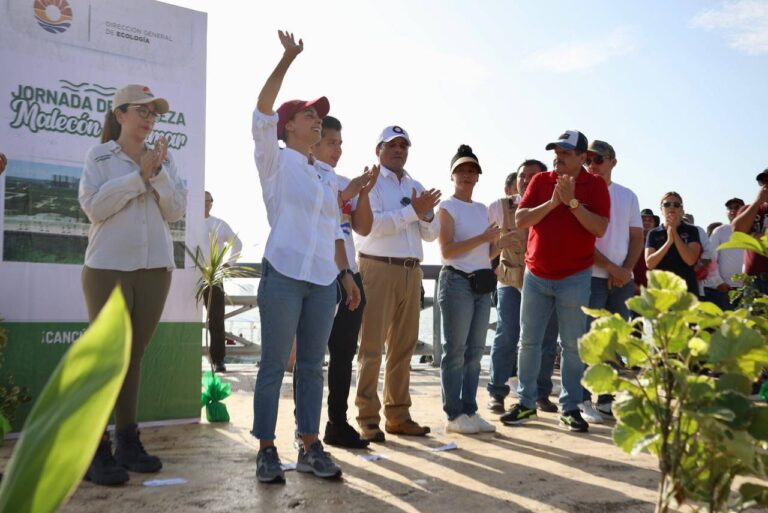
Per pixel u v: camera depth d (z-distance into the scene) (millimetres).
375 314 4422
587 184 4871
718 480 1792
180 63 4914
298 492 3158
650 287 1905
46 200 4430
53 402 531
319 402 3533
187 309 4922
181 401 4887
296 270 3379
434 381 7582
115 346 532
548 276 4844
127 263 3484
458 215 4816
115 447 3863
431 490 3215
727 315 1895
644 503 3014
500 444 4316
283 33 3332
